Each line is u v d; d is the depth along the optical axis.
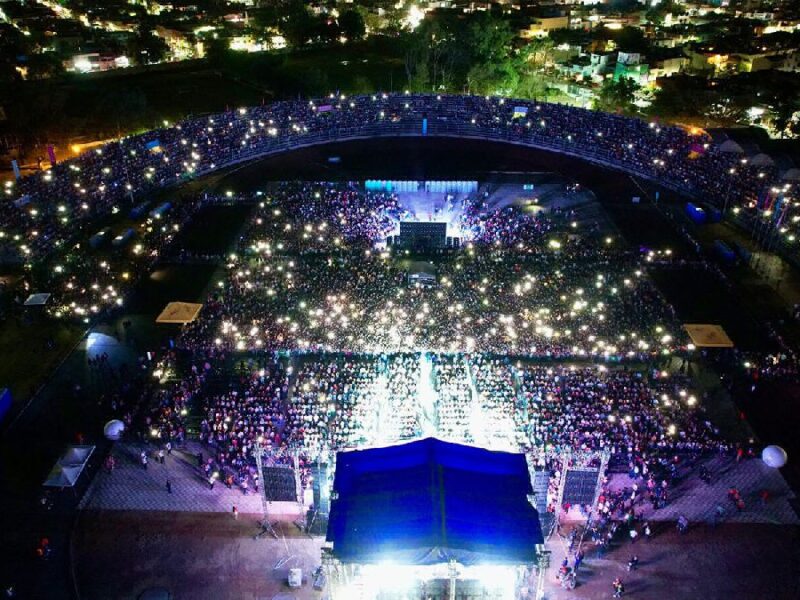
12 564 38.41
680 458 45.47
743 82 128.62
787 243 73.12
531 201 86.06
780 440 47.34
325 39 180.12
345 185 89.81
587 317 60.31
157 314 62.59
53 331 60.12
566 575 36.97
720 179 87.88
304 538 40.12
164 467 45.25
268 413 48.56
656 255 72.12
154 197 87.25
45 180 83.38
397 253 72.69
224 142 100.12
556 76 146.38
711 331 56.59
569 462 40.66
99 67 155.25
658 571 37.72
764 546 39.34
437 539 29.17
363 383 51.38
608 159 98.00
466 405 48.50
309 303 62.59
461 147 103.75
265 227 78.12
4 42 147.00
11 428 48.75
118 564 38.41
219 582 37.28
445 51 137.38
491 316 60.03
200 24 192.25
